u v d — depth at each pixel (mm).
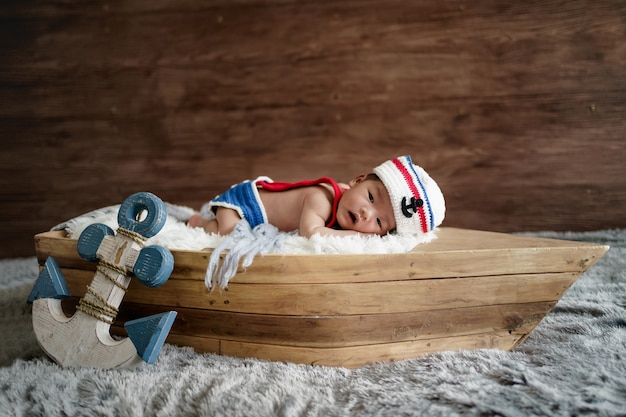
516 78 2623
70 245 1293
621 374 1113
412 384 1089
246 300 1171
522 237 1452
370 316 1166
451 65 2641
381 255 1136
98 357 1141
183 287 1206
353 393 1051
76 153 2770
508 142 2654
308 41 2678
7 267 2348
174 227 1404
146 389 1063
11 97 2746
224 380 1081
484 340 1287
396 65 2658
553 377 1112
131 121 2760
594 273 1917
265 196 1533
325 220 1455
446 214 2701
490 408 969
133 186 2781
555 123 2627
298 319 1158
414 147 2686
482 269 1199
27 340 1364
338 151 2713
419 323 1207
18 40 2734
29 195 2766
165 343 1283
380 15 2641
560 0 2568
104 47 2738
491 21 2609
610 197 2635
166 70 2736
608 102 2596
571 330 1398
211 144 2756
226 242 1202
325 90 2695
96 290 1166
